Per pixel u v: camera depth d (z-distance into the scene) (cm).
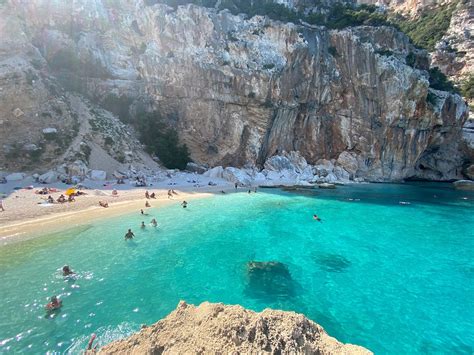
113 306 1373
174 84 5369
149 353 784
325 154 6166
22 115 3844
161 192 3734
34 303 1372
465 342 1218
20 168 3541
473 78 7488
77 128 4325
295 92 5697
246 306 1410
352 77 5922
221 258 1947
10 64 3994
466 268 1883
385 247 2217
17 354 1055
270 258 1967
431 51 8856
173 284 1596
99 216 2686
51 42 4797
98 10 5269
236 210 3134
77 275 1648
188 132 5425
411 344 1201
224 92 5425
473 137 6250
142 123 5147
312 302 1470
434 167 6550
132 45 5556
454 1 9450
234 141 5475
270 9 6438
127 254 1952
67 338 1145
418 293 1580
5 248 1955
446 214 3253
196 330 840
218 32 5562
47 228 2325
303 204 3516
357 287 1625
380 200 3944
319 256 2025
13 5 4541
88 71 5047
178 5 5816
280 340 783
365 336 1238
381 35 6131
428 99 5816
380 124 5988
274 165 5566
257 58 5497
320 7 7594
